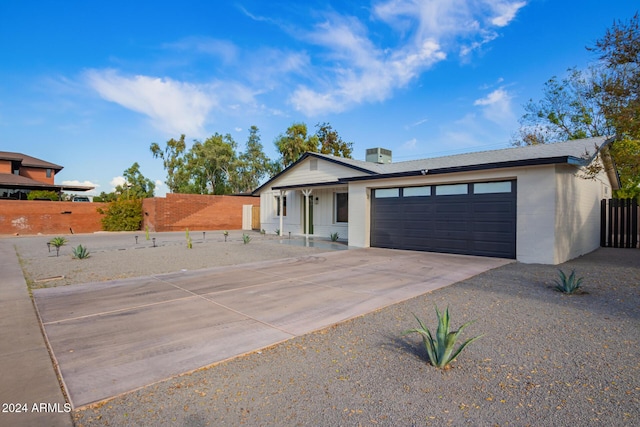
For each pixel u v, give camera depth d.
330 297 6.04
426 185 11.85
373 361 3.50
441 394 2.85
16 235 20.36
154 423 2.47
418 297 6.00
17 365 3.41
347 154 40.09
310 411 2.62
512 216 9.85
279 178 20.41
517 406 2.65
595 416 2.51
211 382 3.09
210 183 43.44
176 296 6.16
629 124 9.50
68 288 6.76
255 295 6.21
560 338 4.03
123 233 21.91
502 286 6.72
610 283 6.81
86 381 3.09
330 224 17.45
